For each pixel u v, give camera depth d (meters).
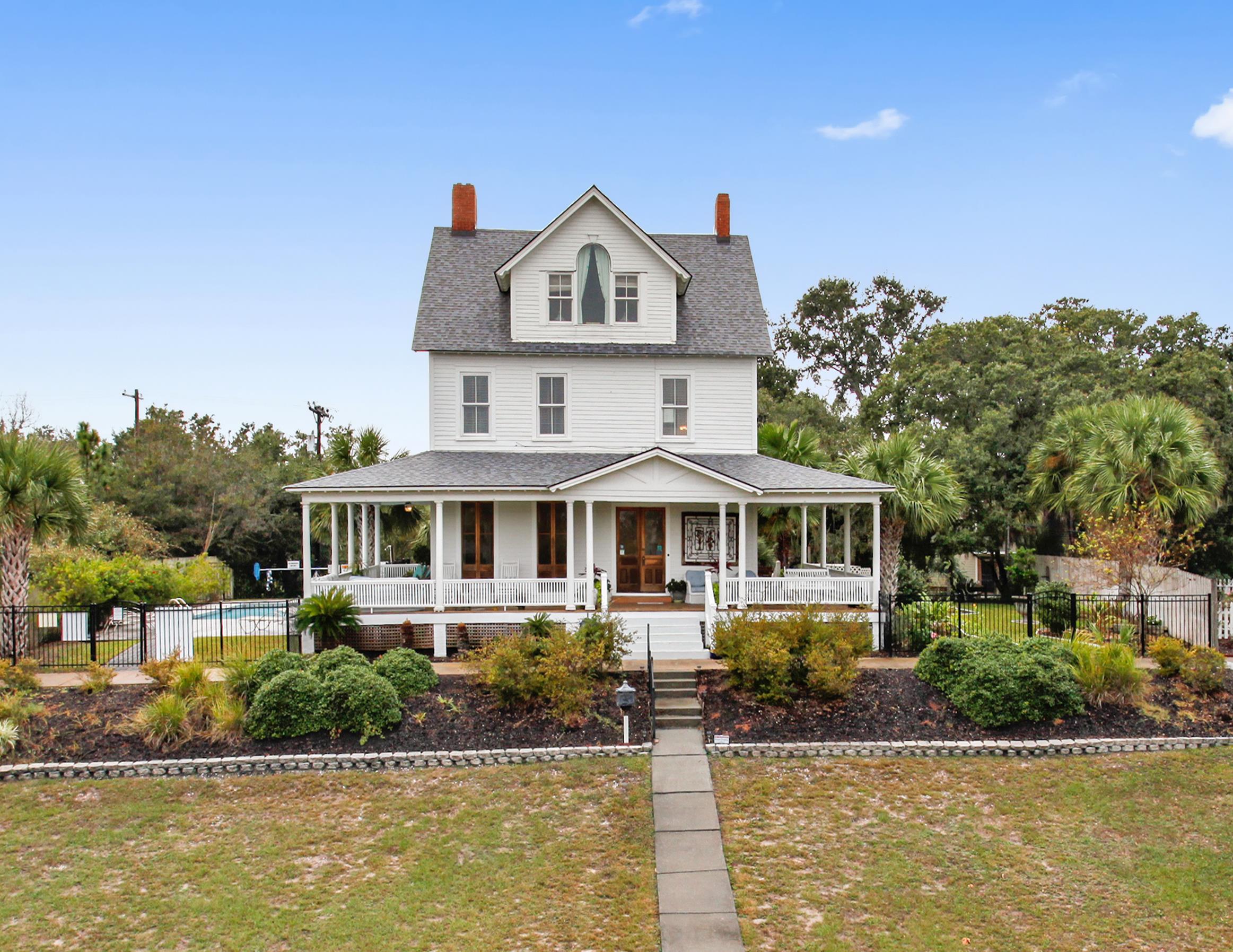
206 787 14.09
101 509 35.56
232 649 21.69
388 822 13.01
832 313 67.00
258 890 11.23
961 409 42.56
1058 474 29.56
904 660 20.17
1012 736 15.53
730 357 25.11
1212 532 32.62
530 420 24.72
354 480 21.75
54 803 13.55
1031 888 11.20
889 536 28.34
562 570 24.50
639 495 21.98
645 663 19.02
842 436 45.06
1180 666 17.50
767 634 17.45
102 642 22.52
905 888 11.20
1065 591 24.52
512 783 14.16
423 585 21.52
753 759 14.97
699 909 10.75
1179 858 11.88
